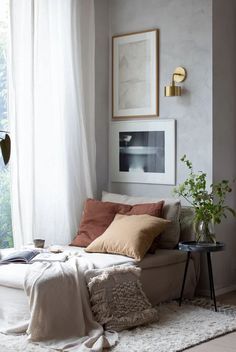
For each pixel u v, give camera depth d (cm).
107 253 529
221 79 572
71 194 592
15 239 550
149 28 602
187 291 554
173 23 585
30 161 555
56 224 582
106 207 573
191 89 574
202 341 448
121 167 624
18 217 549
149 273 518
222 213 541
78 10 598
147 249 521
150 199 577
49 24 575
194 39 572
